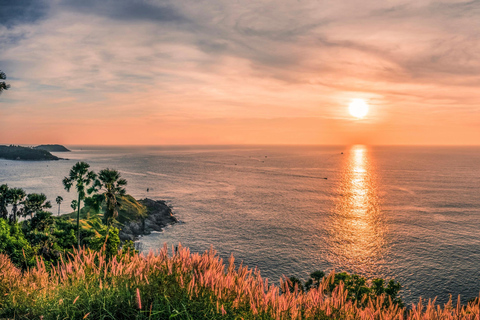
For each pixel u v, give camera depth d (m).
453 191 152.88
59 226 50.66
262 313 5.44
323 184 181.38
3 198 55.19
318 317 5.75
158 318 5.20
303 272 59.97
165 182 187.50
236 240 78.00
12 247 25.50
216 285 5.94
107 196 44.06
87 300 5.53
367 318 5.99
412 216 101.31
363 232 84.12
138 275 6.34
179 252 7.48
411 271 60.19
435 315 6.45
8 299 5.80
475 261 64.19
